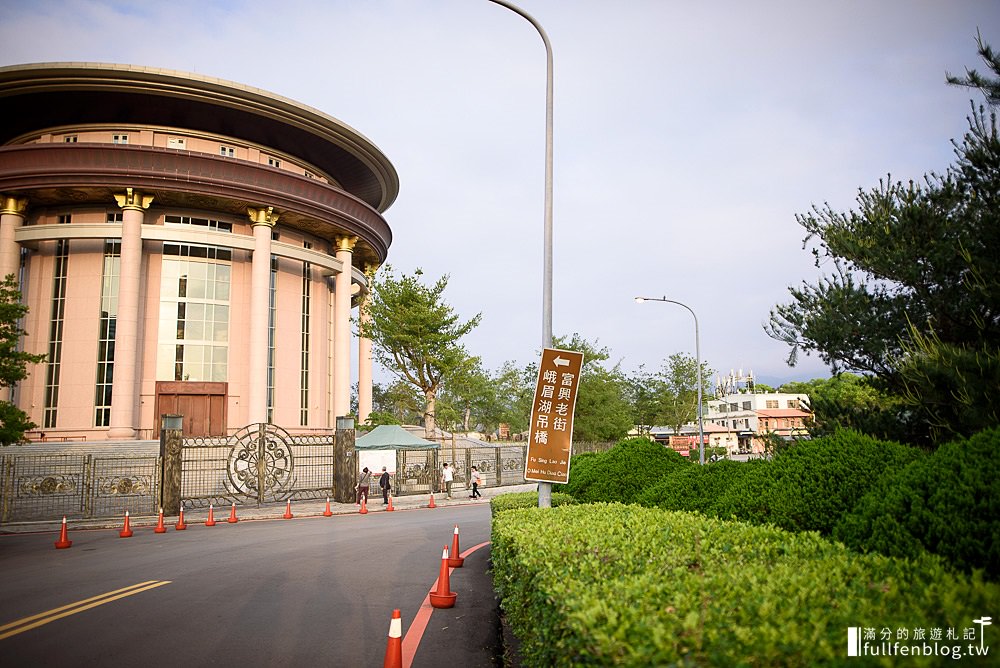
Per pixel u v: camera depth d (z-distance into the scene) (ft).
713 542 17.24
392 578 36.01
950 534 14.64
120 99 118.73
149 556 44.88
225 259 126.82
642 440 40.81
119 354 110.01
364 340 154.40
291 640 24.16
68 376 115.44
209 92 117.80
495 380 217.77
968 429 25.95
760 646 8.93
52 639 24.25
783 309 37.50
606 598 11.74
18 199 115.55
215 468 89.40
